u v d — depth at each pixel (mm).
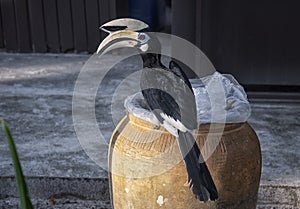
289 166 4043
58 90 5773
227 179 2791
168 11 8156
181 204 2785
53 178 3947
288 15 5164
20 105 5379
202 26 5258
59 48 7070
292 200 3805
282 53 5281
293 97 5262
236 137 2840
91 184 3941
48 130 4770
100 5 6871
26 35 7055
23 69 6492
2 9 6984
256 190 3025
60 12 6930
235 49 5305
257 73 5359
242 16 5211
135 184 2832
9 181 3988
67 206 3951
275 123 4848
